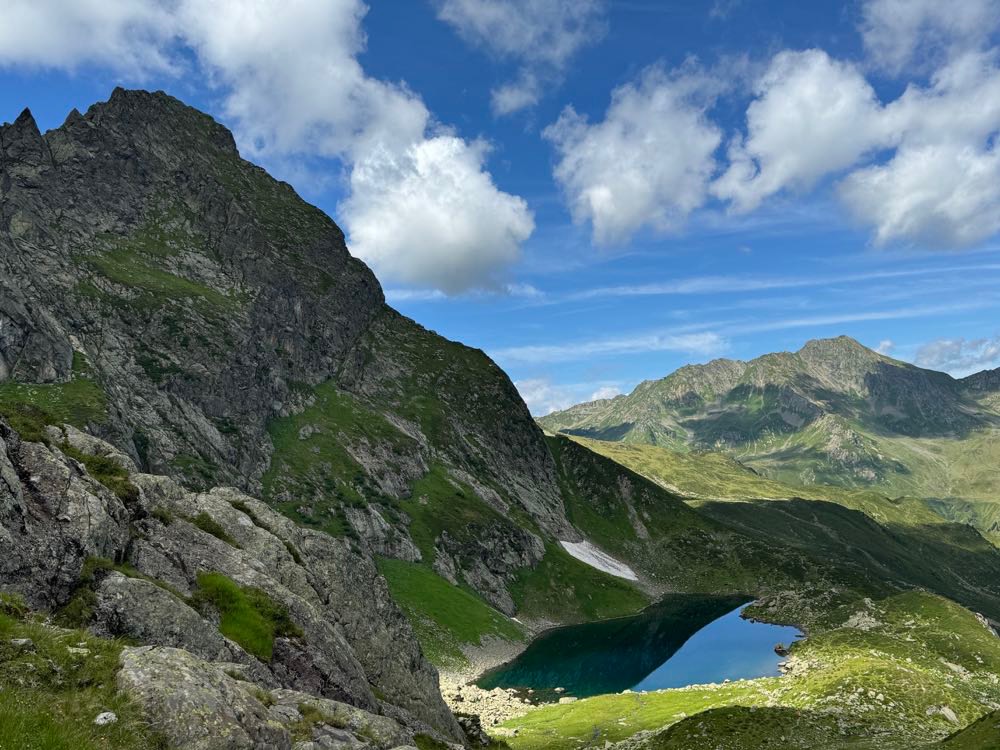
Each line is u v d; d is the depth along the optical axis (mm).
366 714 28984
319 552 52000
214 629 30641
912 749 60406
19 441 31234
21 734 14844
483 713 115500
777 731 72938
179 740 17906
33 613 23828
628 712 108125
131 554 33594
